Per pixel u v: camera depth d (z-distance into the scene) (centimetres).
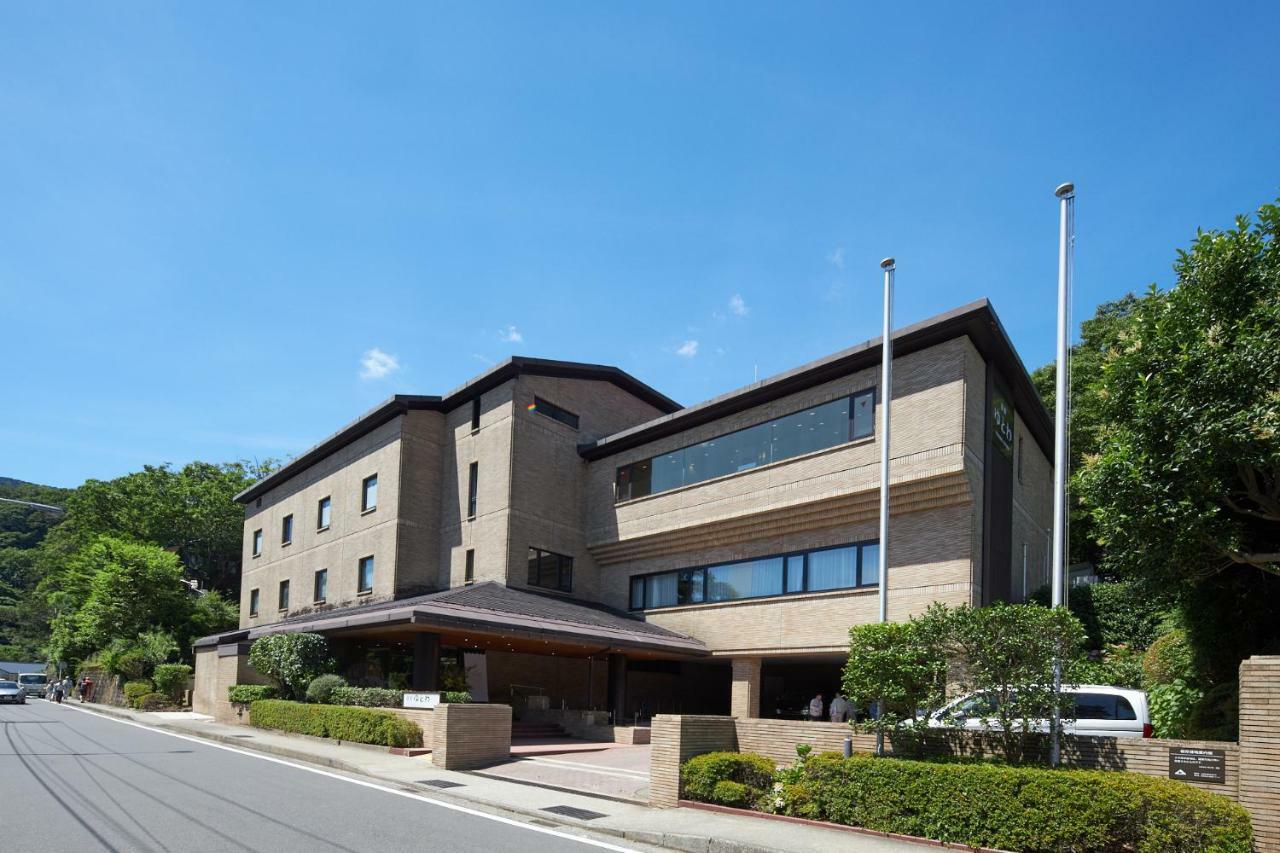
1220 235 1253
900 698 1192
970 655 1148
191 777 1537
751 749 1431
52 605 6562
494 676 2706
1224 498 1202
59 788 1382
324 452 3606
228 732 2436
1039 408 2533
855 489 2159
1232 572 1402
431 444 3178
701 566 2644
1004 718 1102
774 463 2394
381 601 3019
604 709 2905
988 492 2095
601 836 1135
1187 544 1212
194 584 5819
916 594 2042
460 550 3000
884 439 1603
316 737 2212
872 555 2169
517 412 2894
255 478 6881
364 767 1706
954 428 1992
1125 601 2298
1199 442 1144
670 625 2677
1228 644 1418
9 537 10606
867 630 1247
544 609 2464
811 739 1355
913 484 2045
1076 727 1295
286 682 2517
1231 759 943
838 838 1072
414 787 1496
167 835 1011
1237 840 862
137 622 4712
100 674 4819
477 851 973
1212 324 1233
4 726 2827
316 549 3581
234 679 2911
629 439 2897
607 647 2377
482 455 2988
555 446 3003
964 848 1012
